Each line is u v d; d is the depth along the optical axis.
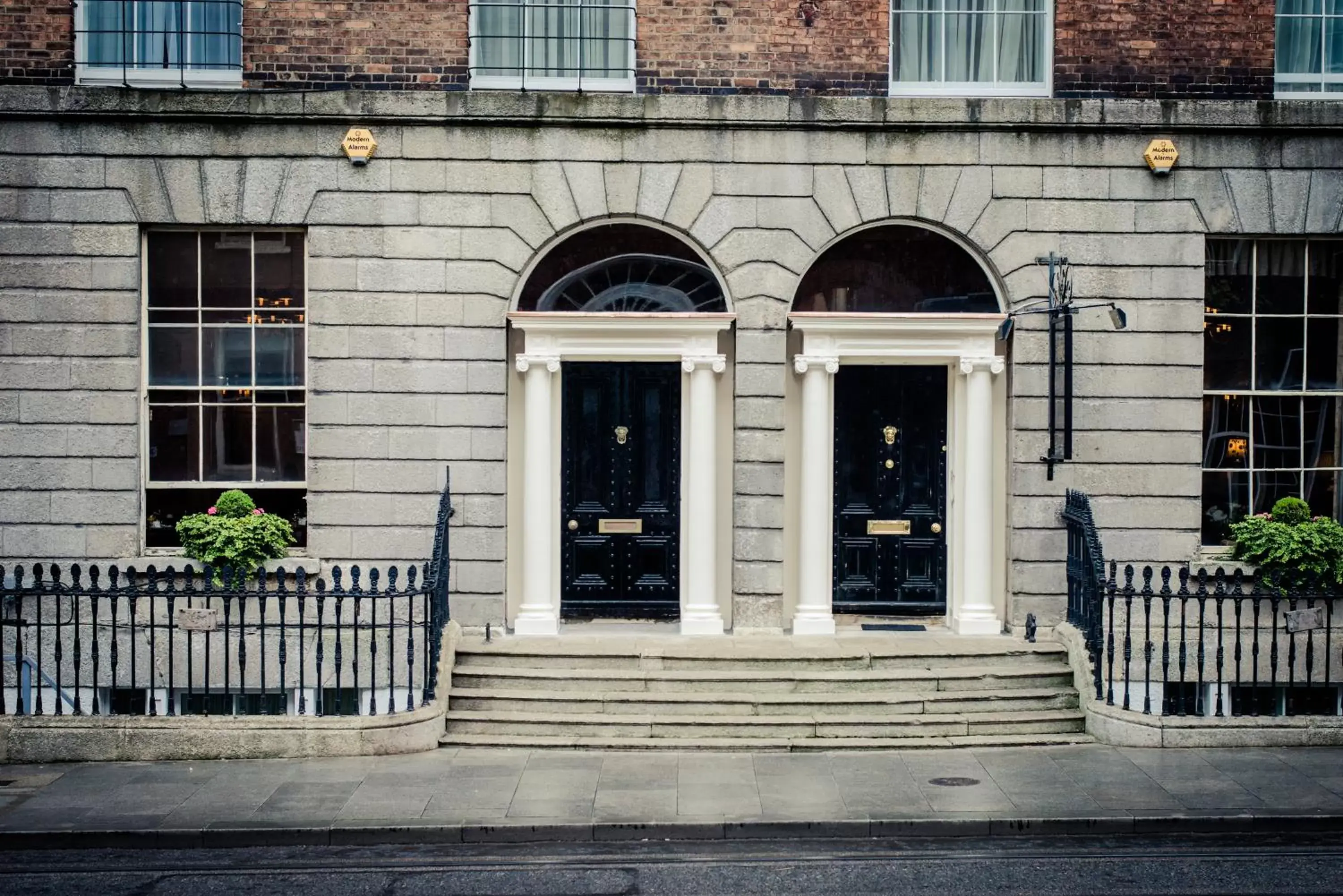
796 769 10.74
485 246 13.02
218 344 13.25
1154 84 13.26
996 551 13.49
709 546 13.26
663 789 10.19
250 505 12.99
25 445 12.92
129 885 8.46
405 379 13.05
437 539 11.91
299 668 12.62
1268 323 13.53
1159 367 13.22
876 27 13.24
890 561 13.86
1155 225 13.19
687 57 13.16
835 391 13.82
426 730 11.34
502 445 13.12
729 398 13.41
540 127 13.02
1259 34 13.30
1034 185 13.16
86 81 13.17
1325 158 13.15
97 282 12.91
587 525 13.74
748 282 13.16
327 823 9.39
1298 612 11.45
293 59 12.97
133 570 12.61
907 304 13.50
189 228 13.13
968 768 10.77
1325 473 13.59
